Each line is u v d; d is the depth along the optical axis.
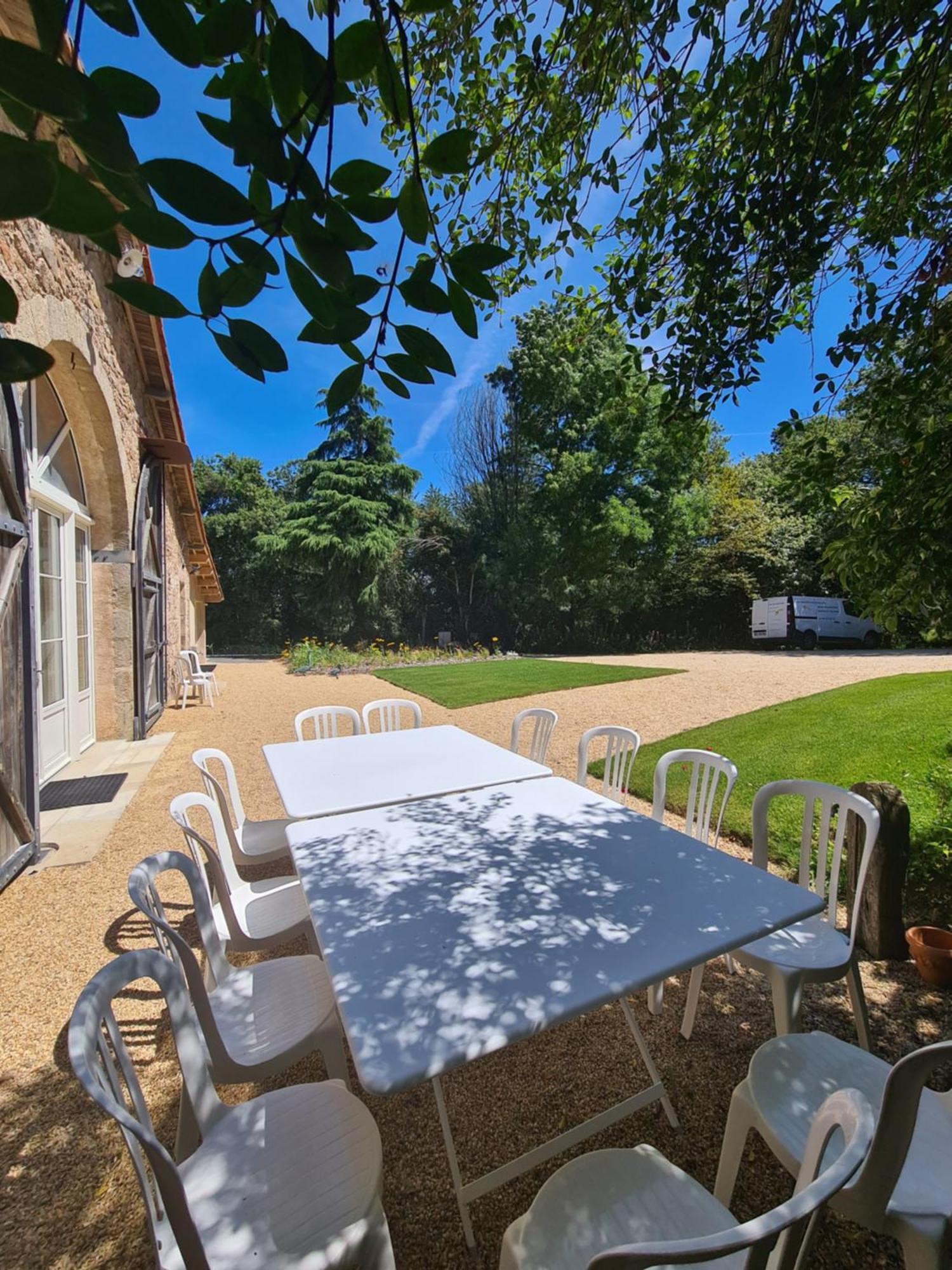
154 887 1.48
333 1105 1.23
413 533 20.81
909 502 2.14
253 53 0.68
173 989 1.16
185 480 8.52
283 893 2.18
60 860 3.18
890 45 1.71
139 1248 1.27
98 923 2.56
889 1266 1.21
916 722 4.89
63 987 2.15
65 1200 1.38
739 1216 1.33
